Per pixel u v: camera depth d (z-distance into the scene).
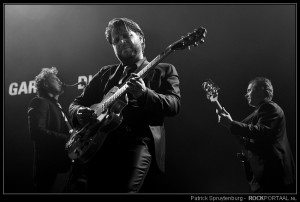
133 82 2.68
